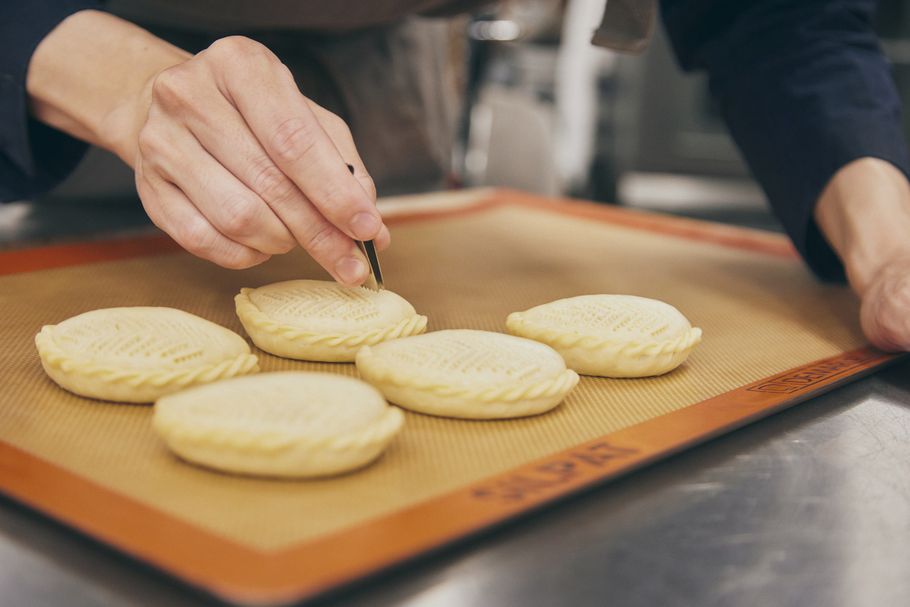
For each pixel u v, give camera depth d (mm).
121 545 370
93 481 440
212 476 456
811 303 867
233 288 818
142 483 444
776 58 909
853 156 840
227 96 599
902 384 661
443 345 591
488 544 400
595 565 391
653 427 539
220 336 598
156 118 619
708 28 994
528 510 418
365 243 660
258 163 593
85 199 1249
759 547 414
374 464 479
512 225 1127
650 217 1185
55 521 394
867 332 725
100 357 558
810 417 585
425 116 1393
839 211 834
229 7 1011
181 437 457
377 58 1291
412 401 555
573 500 443
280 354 654
